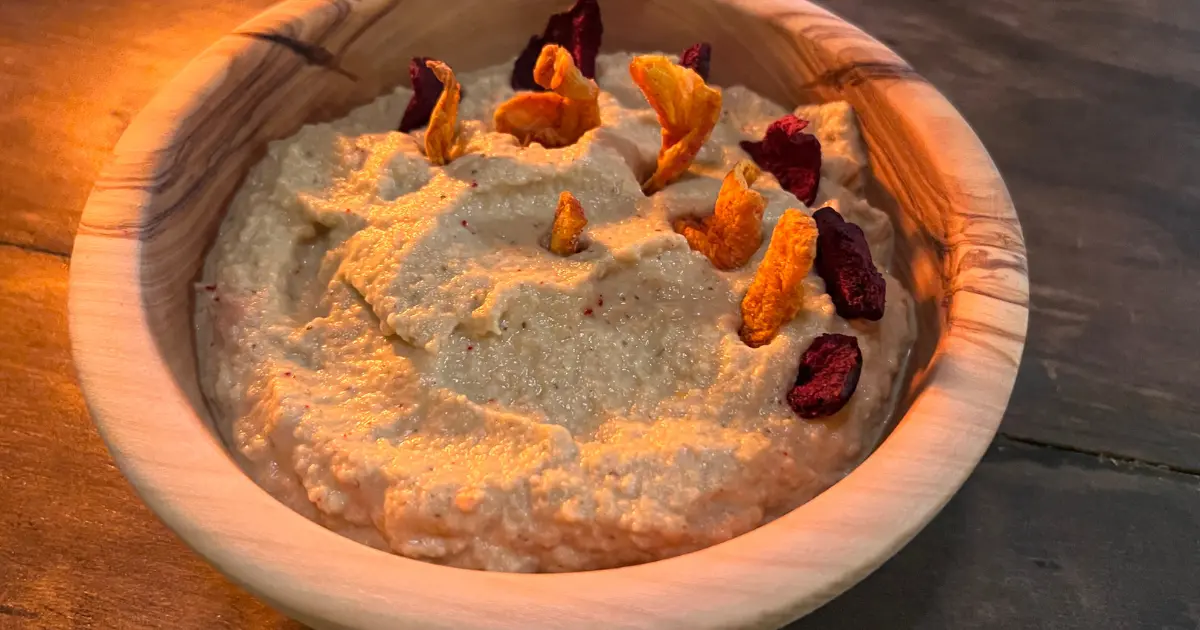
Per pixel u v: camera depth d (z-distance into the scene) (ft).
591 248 0.58
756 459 0.52
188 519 0.43
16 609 0.53
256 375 0.55
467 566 0.49
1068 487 0.59
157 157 0.56
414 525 0.49
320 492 0.50
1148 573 0.56
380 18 0.67
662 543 0.49
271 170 0.63
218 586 0.54
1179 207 0.73
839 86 0.67
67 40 0.80
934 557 0.56
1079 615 0.55
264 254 0.59
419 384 0.53
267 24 0.63
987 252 0.54
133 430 0.46
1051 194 0.73
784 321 0.56
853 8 0.88
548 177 0.61
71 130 0.74
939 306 0.57
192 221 0.59
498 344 0.55
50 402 0.60
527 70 0.71
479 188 0.60
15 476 0.57
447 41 0.71
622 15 0.72
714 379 0.54
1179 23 0.87
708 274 0.58
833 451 0.53
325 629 0.41
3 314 0.63
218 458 0.45
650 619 0.40
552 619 0.40
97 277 0.52
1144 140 0.78
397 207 0.60
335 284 0.58
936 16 0.88
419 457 0.51
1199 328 0.67
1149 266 0.70
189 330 0.57
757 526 0.51
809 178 0.64
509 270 0.57
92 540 0.55
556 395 0.53
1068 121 0.79
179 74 0.60
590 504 0.49
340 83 0.68
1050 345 0.65
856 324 0.58
